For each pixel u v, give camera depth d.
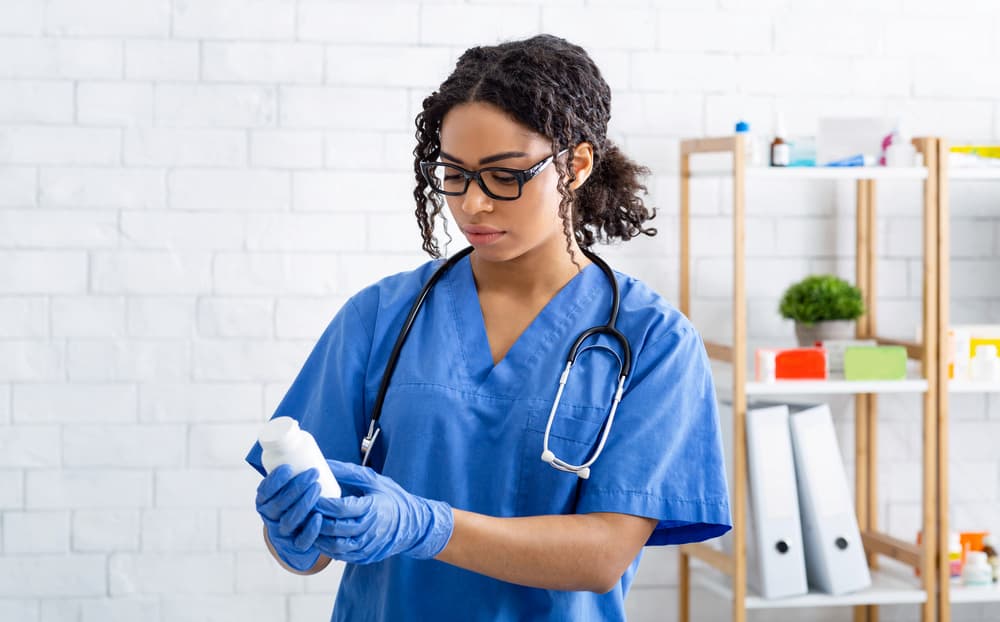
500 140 1.19
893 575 2.64
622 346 1.29
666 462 1.24
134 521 2.62
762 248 2.79
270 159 2.62
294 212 2.63
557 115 1.21
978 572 2.58
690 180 2.73
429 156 1.33
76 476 2.60
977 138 2.82
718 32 2.72
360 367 1.36
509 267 1.35
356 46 2.62
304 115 2.62
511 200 1.20
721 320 2.76
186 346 2.62
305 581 2.67
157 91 2.58
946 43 2.80
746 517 2.52
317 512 1.02
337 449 1.33
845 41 2.76
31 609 2.60
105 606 2.62
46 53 2.55
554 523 1.17
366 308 1.40
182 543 2.63
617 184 1.40
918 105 2.79
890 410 2.83
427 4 2.64
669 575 2.78
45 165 2.56
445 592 1.25
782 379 2.47
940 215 2.46
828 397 2.82
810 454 2.46
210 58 2.59
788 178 2.66
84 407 2.60
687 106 2.72
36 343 2.58
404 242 2.66
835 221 2.81
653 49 2.71
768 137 2.63
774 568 2.42
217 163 2.61
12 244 2.57
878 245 2.82
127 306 2.60
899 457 2.84
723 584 2.56
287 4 2.61
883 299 2.82
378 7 2.63
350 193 2.64
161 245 2.60
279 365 2.64
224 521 2.64
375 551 1.06
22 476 2.59
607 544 1.19
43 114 2.56
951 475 2.87
